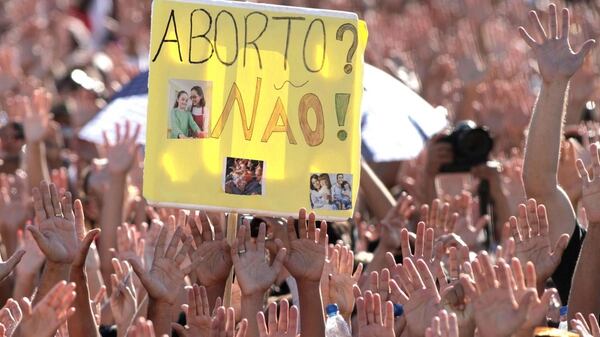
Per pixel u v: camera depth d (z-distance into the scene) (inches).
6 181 893.2
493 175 853.2
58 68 1469.0
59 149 1019.9
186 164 580.1
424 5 1706.4
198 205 579.5
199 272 595.5
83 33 1678.2
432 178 869.8
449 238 637.9
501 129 1080.8
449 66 1253.7
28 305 510.0
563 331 535.8
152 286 567.8
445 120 913.5
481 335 495.5
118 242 713.0
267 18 590.6
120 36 1647.4
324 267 615.8
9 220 840.3
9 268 563.8
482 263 497.0
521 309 488.4
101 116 911.0
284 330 530.9
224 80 585.9
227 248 593.9
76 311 573.9
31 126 896.9
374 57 1296.8
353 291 603.5
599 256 590.9
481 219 766.5
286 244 596.1
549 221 635.5
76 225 584.7
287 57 590.6
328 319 580.4
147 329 493.4
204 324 562.6
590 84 1011.3
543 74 627.5
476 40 1439.5
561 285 645.3
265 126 587.2
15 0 1787.6
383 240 722.2
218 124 583.8
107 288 786.2
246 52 587.8
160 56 581.0
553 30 628.7
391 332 534.6
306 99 590.9
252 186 584.1
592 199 593.0
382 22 1596.9
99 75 1325.0
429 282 541.3
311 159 589.3
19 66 1459.2
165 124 579.8
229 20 587.5
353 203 590.9
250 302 562.6
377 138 850.1
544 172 631.8
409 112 874.8
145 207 844.6
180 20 583.2
